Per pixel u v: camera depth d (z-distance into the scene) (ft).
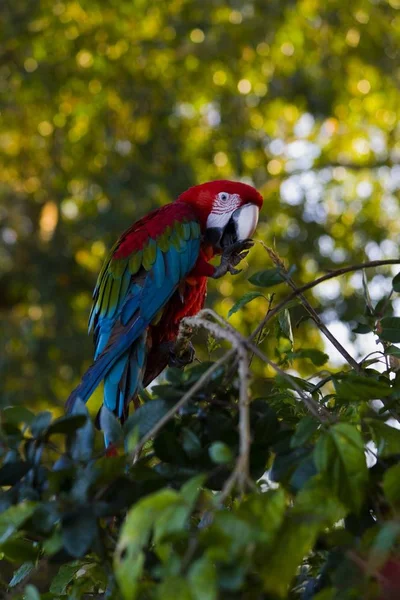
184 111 43.32
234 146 41.93
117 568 6.93
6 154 44.16
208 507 7.14
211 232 18.97
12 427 8.66
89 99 41.32
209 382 9.17
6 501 8.53
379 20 42.52
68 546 7.77
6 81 42.04
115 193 40.01
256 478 9.35
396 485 7.79
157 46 40.88
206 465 9.04
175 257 17.35
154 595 6.82
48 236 45.27
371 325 11.60
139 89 41.55
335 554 8.60
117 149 41.81
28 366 41.65
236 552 6.68
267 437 9.23
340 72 42.55
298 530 7.25
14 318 44.70
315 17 41.96
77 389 14.85
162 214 18.07
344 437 7.98
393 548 7.52
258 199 19.15
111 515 8.34
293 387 9.89
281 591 7.11
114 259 17.42
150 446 11.38
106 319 17.11
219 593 7.13
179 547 8.26
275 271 11.25
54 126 42.11
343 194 43.27
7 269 44.62
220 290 38.78
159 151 41.86
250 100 42.83
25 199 45.93
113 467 8.14
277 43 41.39
